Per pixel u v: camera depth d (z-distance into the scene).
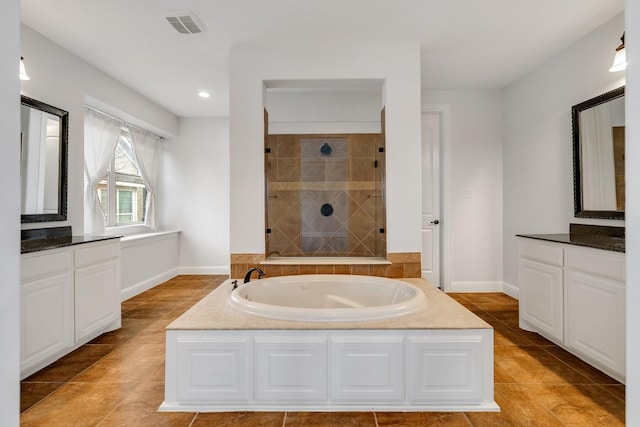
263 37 2.89
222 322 1.90
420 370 1.82
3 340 0.44
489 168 4.24
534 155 3.62
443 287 4.27
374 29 2.78
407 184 3.06
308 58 3.06
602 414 1.79
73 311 2.50
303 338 1.82
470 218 4.24
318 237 3.63
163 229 5.39
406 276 3.05
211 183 5.38
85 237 2.91
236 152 3.06
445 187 4.23
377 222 3.56
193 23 2.67
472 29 2.79
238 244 3.06
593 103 2.80
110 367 2.33
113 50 3.10
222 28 2.74
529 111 3.69
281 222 3.59
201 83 3.93
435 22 2.68
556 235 2.94
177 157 5.36
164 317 3.39
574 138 3.00
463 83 4.00
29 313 2.13
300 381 1.82
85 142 3.77
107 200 4.32
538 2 2.43
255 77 3.05
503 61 3.40
